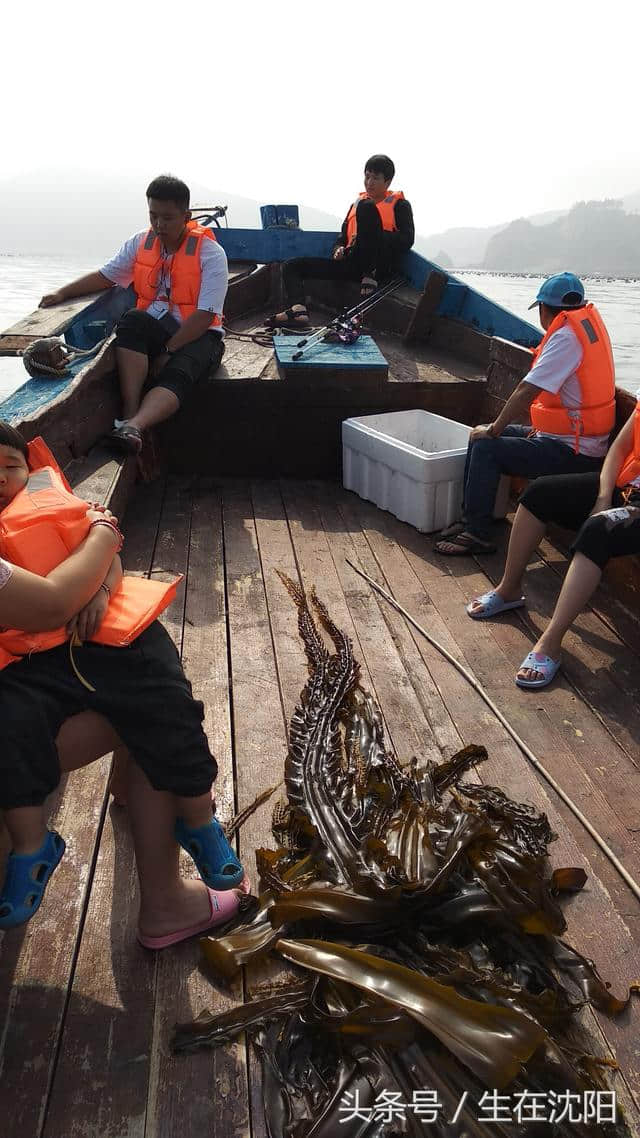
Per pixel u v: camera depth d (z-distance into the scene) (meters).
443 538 4.43
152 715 1.67
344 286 7.49
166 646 1.79
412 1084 1.57
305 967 1.75
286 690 3.05
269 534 4.51
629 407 3.86
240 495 5.11
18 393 4.00
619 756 2.80
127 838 2.30
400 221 6.98
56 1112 1.59
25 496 1.64
